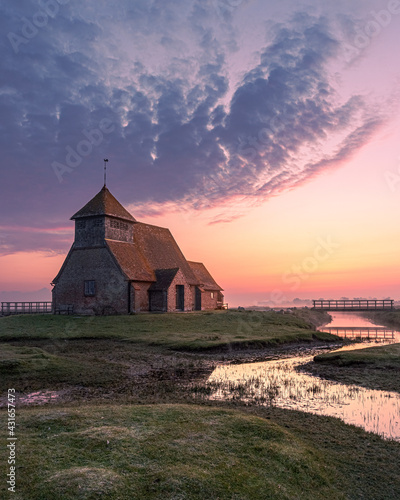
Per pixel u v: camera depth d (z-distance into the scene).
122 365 20.02
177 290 48.72
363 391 15.23
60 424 8.66
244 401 13.51
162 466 6.77
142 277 45.62
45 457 6.89
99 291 45.03
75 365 18.81
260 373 19.28
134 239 52.16
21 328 34.34
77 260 47.03
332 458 8.52
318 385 16.36
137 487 6.07
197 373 18.97
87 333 31.52
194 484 6.30
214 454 7.48
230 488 6.41
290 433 9.32
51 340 29.42
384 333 45.09
